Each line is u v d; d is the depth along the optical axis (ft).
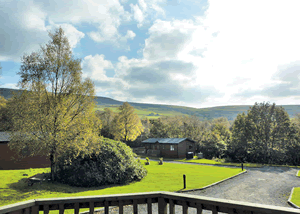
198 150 186.29
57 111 53.16
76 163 57.36
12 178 56.54
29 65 54.49
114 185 56.70
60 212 10.39
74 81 59.06
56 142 53.11
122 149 67.15
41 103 53.11
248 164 124.67
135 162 67.26
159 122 233.76
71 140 53.62
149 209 10.89
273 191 56.13
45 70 56.13
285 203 44.86
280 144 138.82
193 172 83.20
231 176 76.07
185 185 54.95
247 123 149.89
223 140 172.65
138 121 198.80
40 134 53.98
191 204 10.03
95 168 57.47
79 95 58.65
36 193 43.21
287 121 139.54
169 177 69.92
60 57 59.16
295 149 131.85
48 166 83.05
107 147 64.39
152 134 231.30
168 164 114.42
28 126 51.42
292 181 72.43
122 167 60.44
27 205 9.85
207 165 117.29
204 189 54.85
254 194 52.19
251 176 81.46
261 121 146.82
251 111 153.69
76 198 10.53
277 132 139.95
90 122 59.47
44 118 51.62
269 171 97.50
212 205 9.51
